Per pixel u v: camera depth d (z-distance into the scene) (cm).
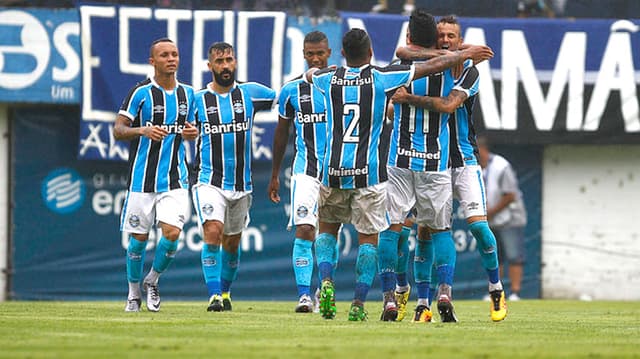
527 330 2430
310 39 3172
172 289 4684
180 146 3173
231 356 1772
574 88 4741
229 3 4628
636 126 4759
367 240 2586
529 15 4781
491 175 4725
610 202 4941
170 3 4600
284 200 4744
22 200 4681
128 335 2169
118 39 4553
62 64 4559
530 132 4728
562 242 4934
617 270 4944
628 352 1919
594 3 4788
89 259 4706
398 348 1922
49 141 4691
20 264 4675
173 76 3152
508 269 4812
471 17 4734
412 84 2586
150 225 3170
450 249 2616
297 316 2903
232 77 3288
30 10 4541
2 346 1923
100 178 4712
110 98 4566
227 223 3356
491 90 4712
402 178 2597
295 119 3181
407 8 4709
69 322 2539
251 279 4719
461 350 1902
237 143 3294
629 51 4756
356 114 2497
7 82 4534
